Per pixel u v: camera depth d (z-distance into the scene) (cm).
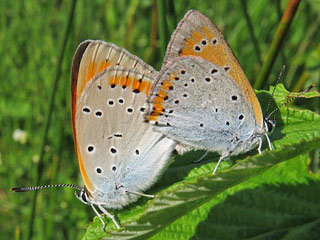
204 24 9
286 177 8
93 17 16
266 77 10
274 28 14
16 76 16
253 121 9
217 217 8
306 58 14
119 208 9
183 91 9
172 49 9
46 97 15
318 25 14
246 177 8
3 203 14
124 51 9
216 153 9
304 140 7
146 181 9
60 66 11
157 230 8
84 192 9
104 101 9
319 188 8
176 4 15
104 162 9
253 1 15
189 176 9
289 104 12
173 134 9
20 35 16
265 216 8
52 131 15
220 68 9
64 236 14
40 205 14
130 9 16
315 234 8
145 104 9
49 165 14
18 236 12
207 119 9
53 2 17
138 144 9
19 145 15
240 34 14
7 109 16
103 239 8
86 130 9
